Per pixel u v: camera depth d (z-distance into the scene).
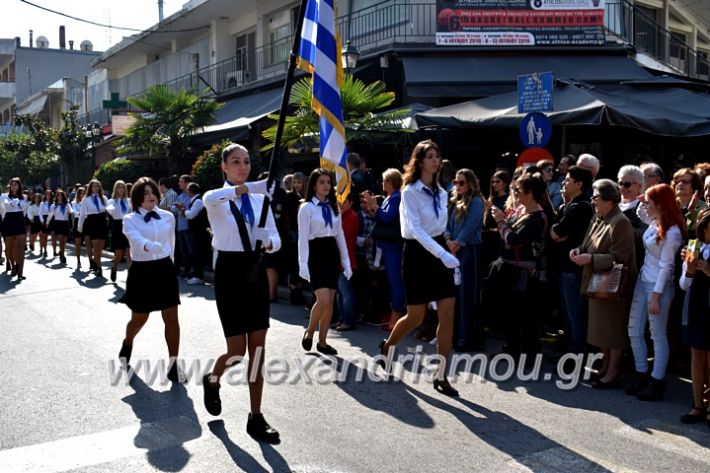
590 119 10.34
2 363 7.18
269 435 4.98
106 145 28.23
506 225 6.83
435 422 5.41
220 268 5.16
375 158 15.34
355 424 5.35
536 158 9.27
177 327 6.57
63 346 7.89
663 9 18.83
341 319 8.79
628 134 14.74
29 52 49.94
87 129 28.36
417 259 6.17
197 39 27.31
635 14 17.02
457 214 7.44
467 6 15.54
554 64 15.30
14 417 5.52
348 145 12.73
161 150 18.78
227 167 5.28
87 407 5.75
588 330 6.39
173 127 18.08
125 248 13.20
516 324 6.96
